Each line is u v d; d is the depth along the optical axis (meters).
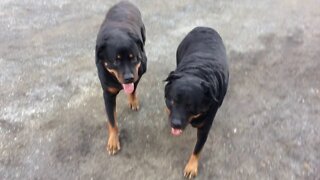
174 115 0.96
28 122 1.25
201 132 1.04
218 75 1.06
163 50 1.60
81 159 1.14
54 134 1.21
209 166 1.12
